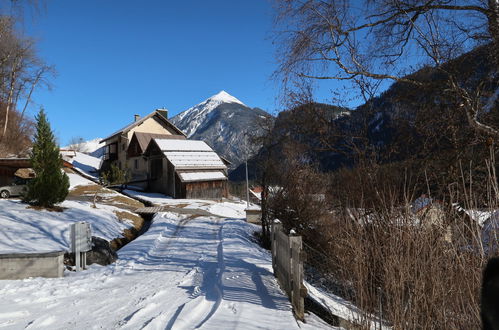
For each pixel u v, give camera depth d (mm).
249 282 6734
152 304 5387
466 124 6328
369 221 6148
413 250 4547
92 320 4676
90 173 55000
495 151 5461
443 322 4117
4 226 12898
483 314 1042
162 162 39688
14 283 7160
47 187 17641
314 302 5805
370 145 7922
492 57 6109
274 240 7504
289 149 11320
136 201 31078
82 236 9281
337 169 9602
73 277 8172
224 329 4105
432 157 6820
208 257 10688
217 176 38562
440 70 6406
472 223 4016
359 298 5055
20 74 39750
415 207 5512
